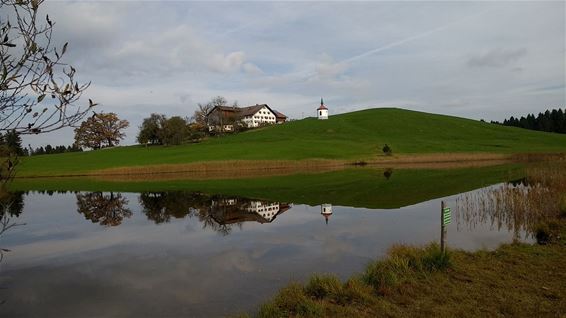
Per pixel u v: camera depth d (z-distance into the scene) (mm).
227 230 18812
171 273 12383
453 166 60406
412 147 87250
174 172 62531
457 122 121250
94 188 42719
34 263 14281
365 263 12297
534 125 157125
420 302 8508
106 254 15227
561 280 9422
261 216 22375
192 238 17453
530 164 57000
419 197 28250
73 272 13023
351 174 51594
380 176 47219
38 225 22328
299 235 16984
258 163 65312
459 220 18984
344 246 14656
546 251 12023
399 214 21469
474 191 30047
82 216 25156
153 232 19281
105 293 10852
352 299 8898
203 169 63562
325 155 75875
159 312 9320
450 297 8695
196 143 108438
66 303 10219
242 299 9781
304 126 123875
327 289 9328
